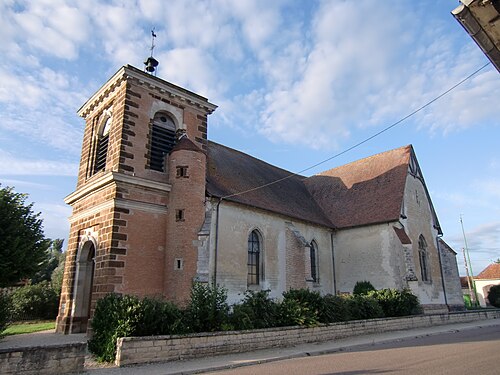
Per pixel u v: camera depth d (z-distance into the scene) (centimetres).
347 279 2761
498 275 5678
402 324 2108
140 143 1941
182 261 1784
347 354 1310
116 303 1286
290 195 2920
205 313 1380
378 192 2931
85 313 1931
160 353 1170
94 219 1880
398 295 2255
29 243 1772
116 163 1845
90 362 1167
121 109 1938
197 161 1973
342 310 1836
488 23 502
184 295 1731
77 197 2070
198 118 2244
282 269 2331
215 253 1938
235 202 2098
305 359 1231
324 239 2798
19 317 2911
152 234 1839
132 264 1727
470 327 2244
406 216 2764
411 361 1106
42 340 1644
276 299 2103
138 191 1841
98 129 2188
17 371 939
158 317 1255
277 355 1290
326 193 3300
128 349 1120
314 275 2638
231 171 2488
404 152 3084
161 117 2105
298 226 2569
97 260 1769
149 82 2020
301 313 1628
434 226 3178
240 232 2116
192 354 1232
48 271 5059
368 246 2722
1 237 1677
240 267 2061
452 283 3089
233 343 1339
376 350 1388
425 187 3184
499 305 4472
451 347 1405
